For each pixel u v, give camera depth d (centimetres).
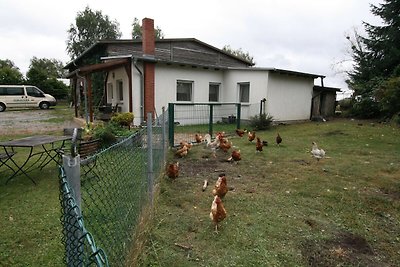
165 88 1348
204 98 1516
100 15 4091
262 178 544
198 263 263
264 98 1436
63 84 3578
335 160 696
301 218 367
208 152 784
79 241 134
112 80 1499
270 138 1052
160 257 270
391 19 1731
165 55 1702
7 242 296
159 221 347
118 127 915
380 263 274
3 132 1095
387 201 430
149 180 368
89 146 506
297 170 600
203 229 331
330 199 436
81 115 1602
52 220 347
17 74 3597
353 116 1812
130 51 1659
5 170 570
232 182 518
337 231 335
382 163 665
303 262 269
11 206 390
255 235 318
